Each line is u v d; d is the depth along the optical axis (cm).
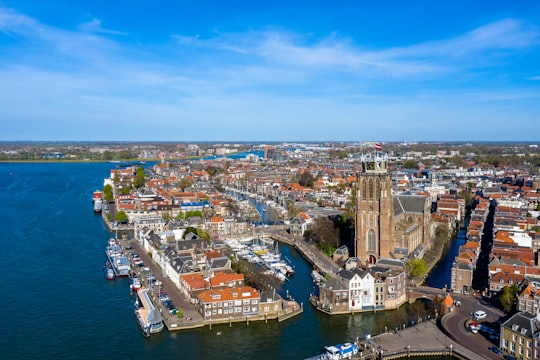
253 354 18462
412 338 19038
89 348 19000
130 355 18438
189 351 18725
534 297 19788
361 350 18212
